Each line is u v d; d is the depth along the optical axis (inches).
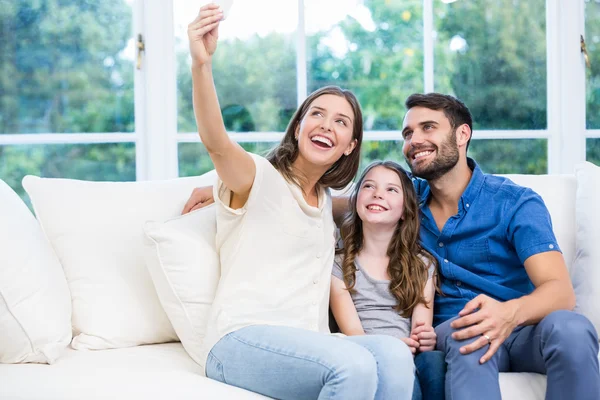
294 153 75.0
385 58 106.6
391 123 107.0
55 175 98.7
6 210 69.7
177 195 81.6
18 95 97.7
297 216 71.3
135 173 100.8
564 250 85.9
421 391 69.2
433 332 73.4
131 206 78.8
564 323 65.3
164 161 100.6
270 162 74.7
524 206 77.7
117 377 62.6
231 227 69.7
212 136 63.9
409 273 77.7
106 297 74.1
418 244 80.6
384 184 78.5
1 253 66.7
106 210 77.8
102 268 75.0
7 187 73.7
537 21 110.5
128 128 100.6
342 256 80.0
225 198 69.6
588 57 111.9
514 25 109.9
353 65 105.7
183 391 60.1
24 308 66.7
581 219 85.1
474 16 108.7
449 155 79.1
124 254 76.2
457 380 66.1
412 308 77.4
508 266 79.0
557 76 110.4
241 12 102.5
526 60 110.3
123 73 100.0
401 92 107.1
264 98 103.6
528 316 69.2
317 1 104.4
